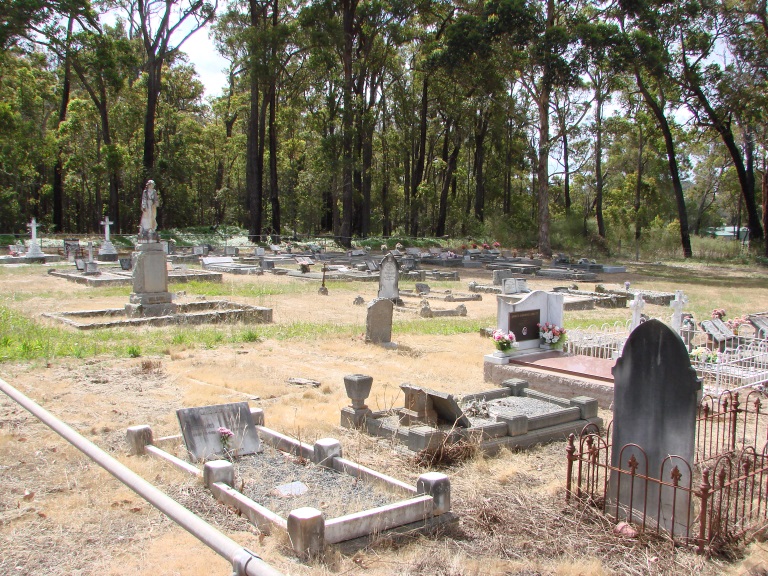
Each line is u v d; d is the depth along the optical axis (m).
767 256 48.94
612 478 6.07
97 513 5.68
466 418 7.92
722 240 54.69
